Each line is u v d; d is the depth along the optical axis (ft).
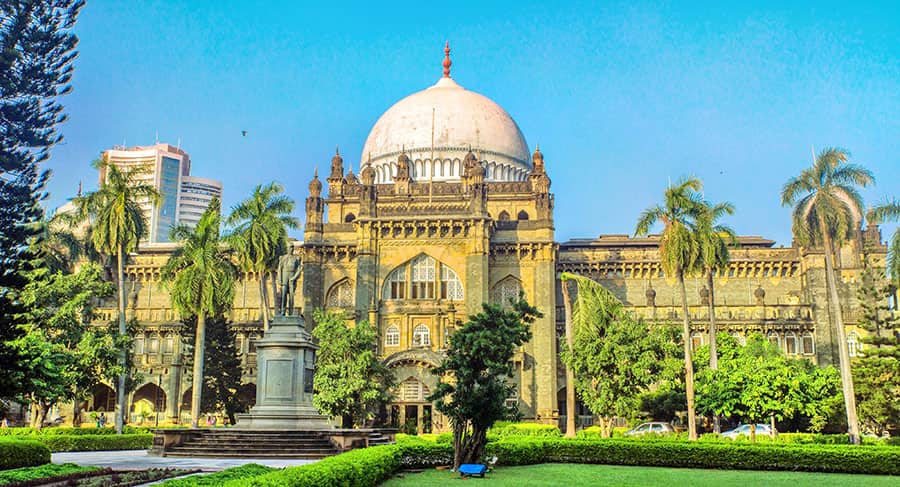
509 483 97.91
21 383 103.35
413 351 242.78
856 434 160.35
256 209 218.79
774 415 159.94
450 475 107.04
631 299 298.15
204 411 242.17
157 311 293.02
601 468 122.62
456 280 261.85
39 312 185.37
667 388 211.20
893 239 182.70
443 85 360.07
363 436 124.26
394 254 263.90
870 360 194.49
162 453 125.18
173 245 319.88
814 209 175.42
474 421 112.16
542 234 267.80
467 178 297.33
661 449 128.88
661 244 184.34
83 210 207.21
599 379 196.13
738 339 277.23
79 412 227.61
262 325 277.64
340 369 211.82
